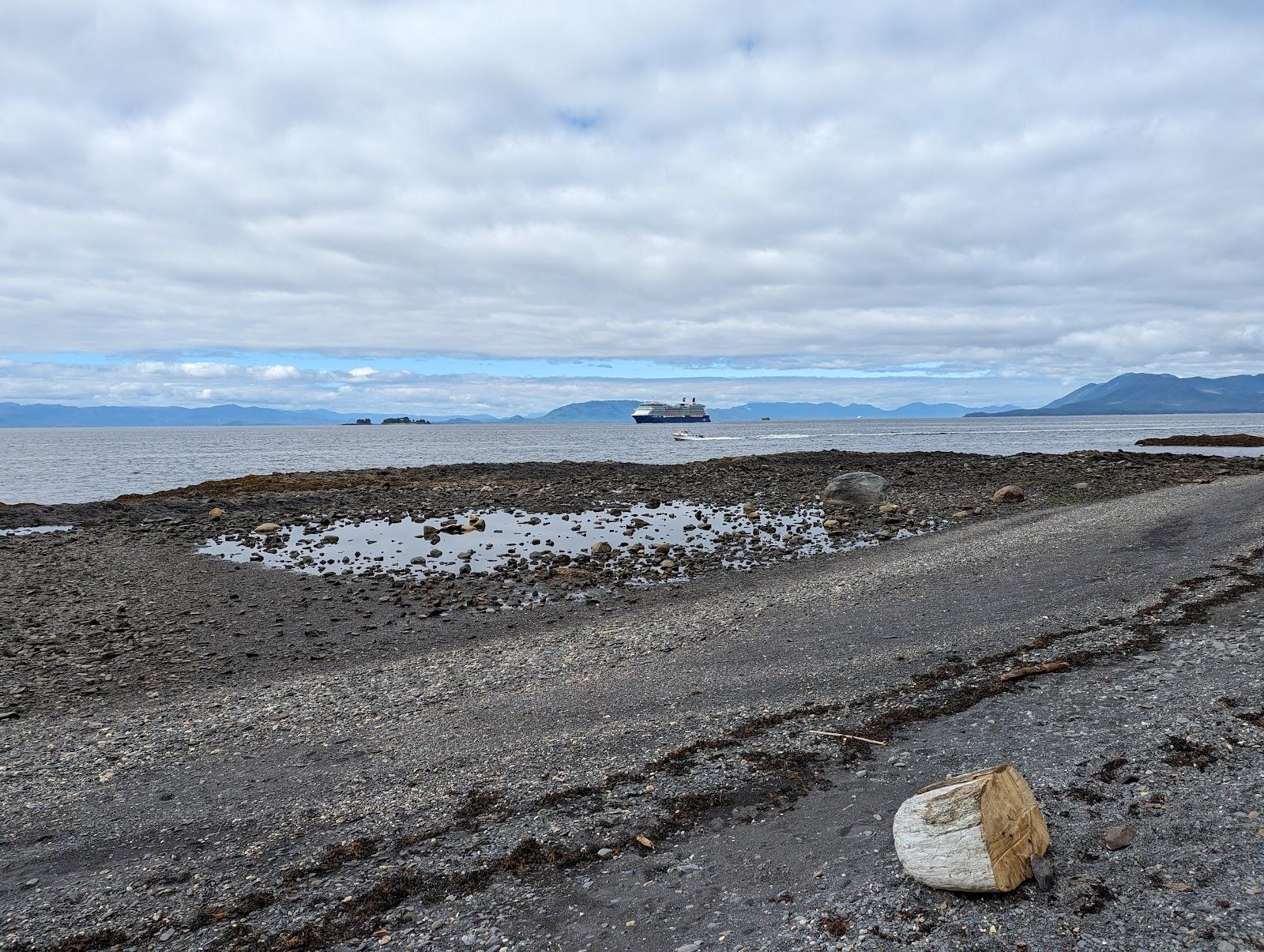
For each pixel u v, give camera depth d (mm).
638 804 7309
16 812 8055
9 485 54844
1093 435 137500
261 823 7535
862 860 5938
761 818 6875
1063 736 7922
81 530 27672
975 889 5160
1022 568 17719
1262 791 6242
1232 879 5117
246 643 14914
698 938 5199
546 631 15156
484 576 20516
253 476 44969
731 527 27891
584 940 5289
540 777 8148
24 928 5902
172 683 12711
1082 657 10656
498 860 6461
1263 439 91750
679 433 146500
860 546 23250
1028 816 5531
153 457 93000
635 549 23359
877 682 10578
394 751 9297
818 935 5074
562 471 49406
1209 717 7875
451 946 5336
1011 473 40469
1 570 20859
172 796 8305
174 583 19781
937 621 13750
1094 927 4797
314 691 11945
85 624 16125
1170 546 18719
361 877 6355
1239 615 12055
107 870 6777
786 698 10164
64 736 10344
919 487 36812
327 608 17484
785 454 52656
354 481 44000
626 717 9922
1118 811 6242
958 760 7648
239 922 5820
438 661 13375
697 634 14117
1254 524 20562
